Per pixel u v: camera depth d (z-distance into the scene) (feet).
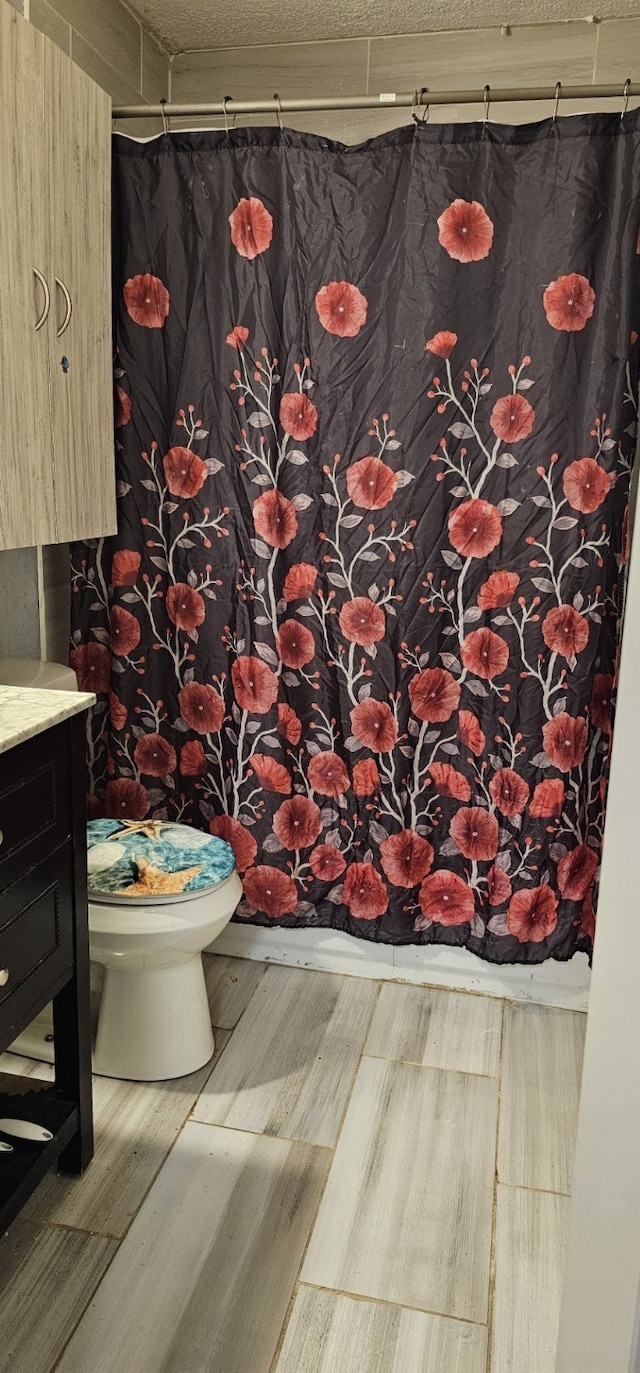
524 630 6.86
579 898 7.20
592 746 7.02
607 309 6.31
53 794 4.93
